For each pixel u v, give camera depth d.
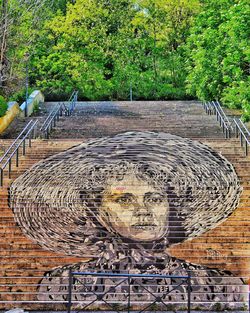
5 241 9.48
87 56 27.88
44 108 21.75
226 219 9.98
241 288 8.41
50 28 27.23
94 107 21.66
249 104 14.57
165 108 20.62
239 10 14.52
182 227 9.68
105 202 10.58
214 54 17.00
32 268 8.83
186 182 11.32
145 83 27.58
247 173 11.82
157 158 12.59
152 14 28.61
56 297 8.31
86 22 27.81
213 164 12.23
